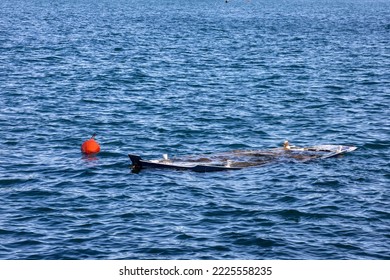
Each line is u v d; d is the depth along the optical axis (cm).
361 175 5922
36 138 7175
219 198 5288
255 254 4334
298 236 4606
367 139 7262
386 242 4550
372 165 6247
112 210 5047
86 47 15825
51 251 4350
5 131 7412
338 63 13775
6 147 6788
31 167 6125
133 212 4997
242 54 15225
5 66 12075
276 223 4816
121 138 7194
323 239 4569
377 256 4328
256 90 10319
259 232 4650
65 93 9694
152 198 5288
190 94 9869
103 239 4531
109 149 6750
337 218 4934
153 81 10969
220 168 5925
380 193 5488
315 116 8444
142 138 7206
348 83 11088
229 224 4797
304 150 6588
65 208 5088
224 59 14188
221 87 10538
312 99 9606
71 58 13638
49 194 5391
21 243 4462
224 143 7075
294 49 16525
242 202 5212
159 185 5575
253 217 4922
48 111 8462
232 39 19075
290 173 5884
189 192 5412
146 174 5856
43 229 4694
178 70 12312
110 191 5456
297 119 8256
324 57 14850
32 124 7756
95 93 9762
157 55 14662
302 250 4394
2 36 17625
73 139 7144
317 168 6050
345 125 7956
